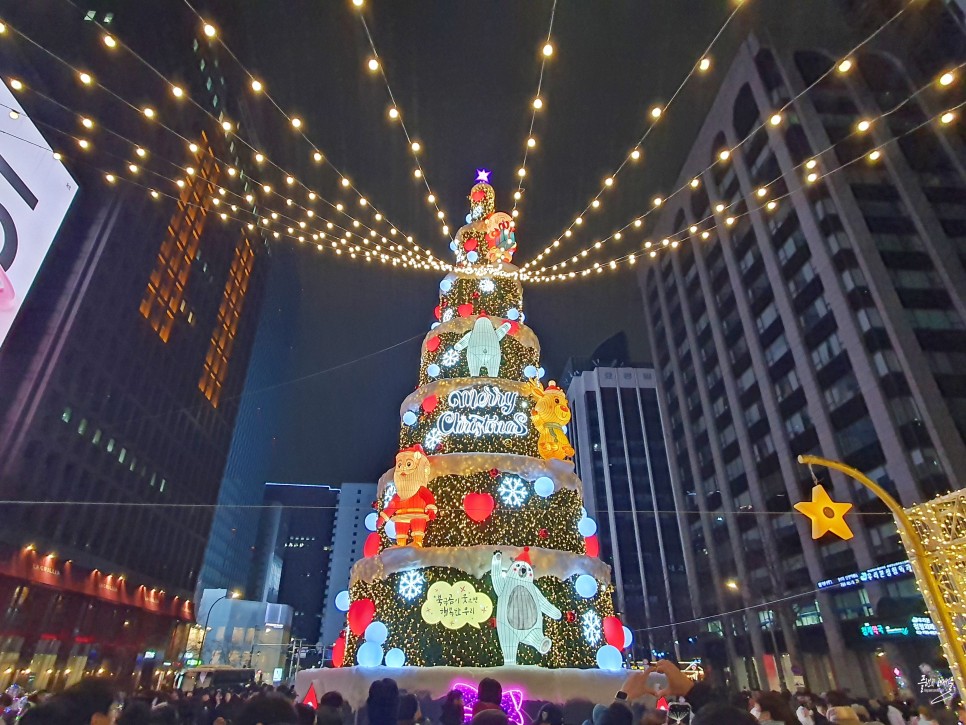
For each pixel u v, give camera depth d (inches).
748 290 1967.3
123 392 1878.7
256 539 4569.4
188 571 2316.7
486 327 593.6
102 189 1792.6
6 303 745.6
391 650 435.2
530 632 433.7
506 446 550.0
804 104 1747.0
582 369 4121.6
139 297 1961.1
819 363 1609.3
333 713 232.4
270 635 2856.8
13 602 1347.2
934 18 1581.0
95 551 1692.9
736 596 1894.7
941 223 1537.9
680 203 2406.5
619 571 3021.7
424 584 464.8
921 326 1407.5
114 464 1825.8
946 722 562.9
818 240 1626.5
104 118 1776.6
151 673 1943.9
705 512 2069.4
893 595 1272.1
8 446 1408.7
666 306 2578.7
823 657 1471.5
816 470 1583.4
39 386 1501.0
